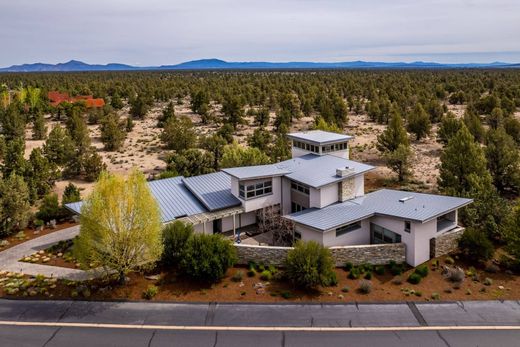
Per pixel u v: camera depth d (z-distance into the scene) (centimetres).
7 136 7094
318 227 2880
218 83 15750
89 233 2378
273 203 3466
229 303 2416
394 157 4981
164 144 7250
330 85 15050
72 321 2233
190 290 2553
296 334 2120
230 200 3366
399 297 2505
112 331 2142
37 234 3456
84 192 4716
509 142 5034
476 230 3109
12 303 2419
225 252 2686
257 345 2025
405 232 2925
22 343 2041
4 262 2948
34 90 9950
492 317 2291
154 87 14488
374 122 9538
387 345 2033
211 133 8000
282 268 2834
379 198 3438
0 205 3300
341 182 3334
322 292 2547
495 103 8900
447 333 2136
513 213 3066
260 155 4547
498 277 2783
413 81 15988
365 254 2878
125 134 7544
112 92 13438
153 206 2477
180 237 2792
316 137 4094
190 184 3547
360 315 2306
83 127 6669
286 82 16325
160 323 2216
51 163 4931
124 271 2514
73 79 19638
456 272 2702
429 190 4644
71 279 2692
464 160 3931
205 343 2039
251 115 9850
